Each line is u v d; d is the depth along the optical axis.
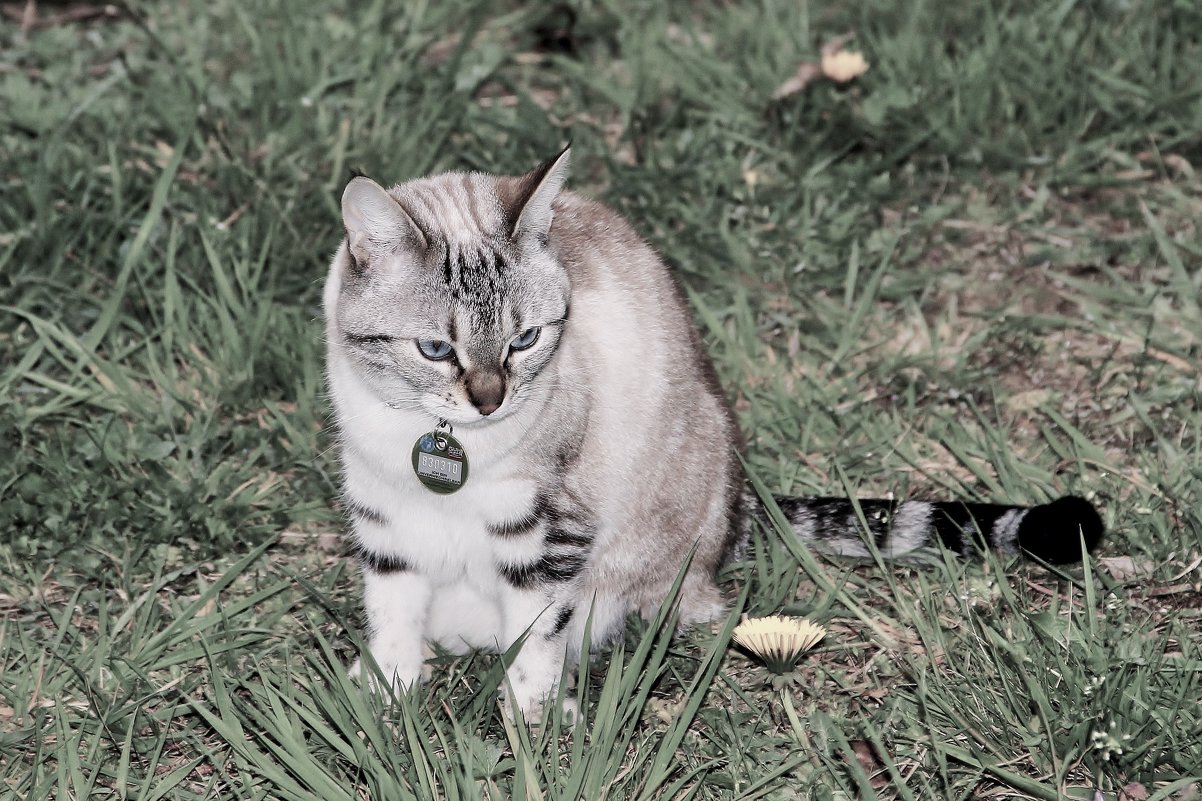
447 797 4.85
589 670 5.89
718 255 7.96
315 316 7.39
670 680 5.68
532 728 5.50
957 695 5.36
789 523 6.25
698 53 9.49
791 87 8.91
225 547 6.36
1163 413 6.95
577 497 5.50
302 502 6.63
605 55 9.81
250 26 9.66
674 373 5.84
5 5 10.30
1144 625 5.68
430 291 5.01
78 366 7.14
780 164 8.62
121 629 5.89
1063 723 5.15
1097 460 6.63
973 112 8.70
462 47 9.07
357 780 5.04
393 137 8.60
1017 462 6.67
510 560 5.49
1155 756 5.00
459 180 5.47
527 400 5.20
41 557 6.27
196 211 7.93
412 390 5.16
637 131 8.94
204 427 6.88
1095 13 9.51
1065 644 5.48
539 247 5.25
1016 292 7.82
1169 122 8.62
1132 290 7.66
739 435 6.52
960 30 9.58
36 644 5.80
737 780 5.16
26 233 7.67
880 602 6.04
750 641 5.48
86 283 7.62
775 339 7.67
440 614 5.88
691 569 6.11
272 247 7.75
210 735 5.43
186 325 7.36
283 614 6.03
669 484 5.88
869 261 7.96
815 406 7.14
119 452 6.79
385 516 5.50
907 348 7.53
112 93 9.16
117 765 5.24
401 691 5.35
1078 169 8.45
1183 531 6.16
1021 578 6.00
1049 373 7.32
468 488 5.29
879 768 5.20
